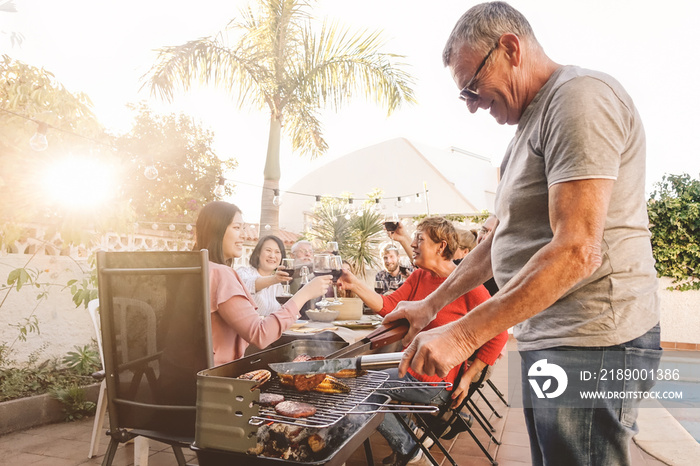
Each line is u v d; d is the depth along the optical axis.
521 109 1.38
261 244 4.58
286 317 2.23
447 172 19.05
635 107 1.22
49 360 4.52
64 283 4.75
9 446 3.29
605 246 1.16
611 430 1.18
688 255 8.35
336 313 3.25
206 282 1.74
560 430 1.22
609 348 1.16
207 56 7.20
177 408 1.76
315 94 7.74
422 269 3.01
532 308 1.05
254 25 8.26
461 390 2.56
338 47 7.80
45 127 3.18
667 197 8.45
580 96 1.13
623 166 1.18
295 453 1.08
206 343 1.74
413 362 1.09
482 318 1.08
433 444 3.38
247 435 1.03
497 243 1.42
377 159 19.00
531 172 1.29
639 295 1.17
